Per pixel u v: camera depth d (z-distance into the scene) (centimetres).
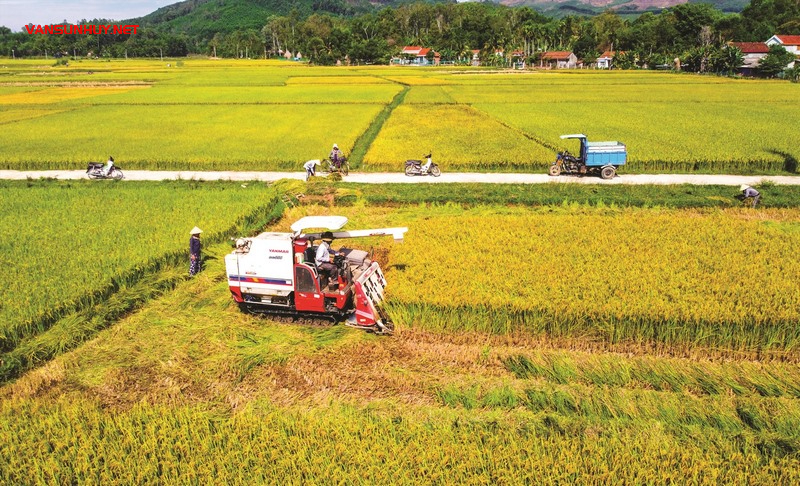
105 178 2973
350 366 1233
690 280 1478
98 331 1387
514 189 2636
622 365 1191
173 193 2517
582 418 1030
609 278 1487
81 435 971
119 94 7444
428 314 1359
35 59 19612
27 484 884
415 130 4275
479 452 900
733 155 3109
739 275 1518
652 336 1283
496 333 1338
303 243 1357
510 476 851
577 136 2836
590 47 15425
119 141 3916
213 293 1589
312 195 2617
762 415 1034
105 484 874
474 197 2498
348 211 2425
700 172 3005
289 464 890
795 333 1249
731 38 13150
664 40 14175
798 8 14875
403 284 1478
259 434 963
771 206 2367
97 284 1517
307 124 4622
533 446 922
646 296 1370
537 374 1186
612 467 877
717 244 1780
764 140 3562
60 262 1667
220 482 866
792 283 1452
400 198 2509
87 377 1200
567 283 1468
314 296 1372
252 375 1209
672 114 4959
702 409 1058
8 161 3250
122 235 1916
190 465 890
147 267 1667
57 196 2461
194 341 1341
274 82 9106
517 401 1097
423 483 848
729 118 4678
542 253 1716
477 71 12356
